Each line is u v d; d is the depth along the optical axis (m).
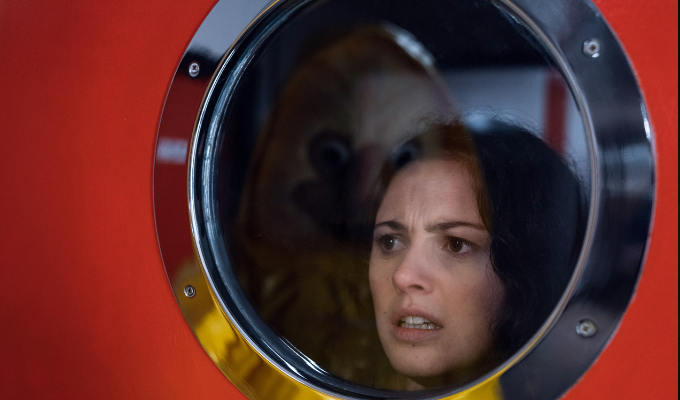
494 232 1.09
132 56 1.24
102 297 1.31
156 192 1.23
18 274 1.38
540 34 0.94
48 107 1.32
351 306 1.29
